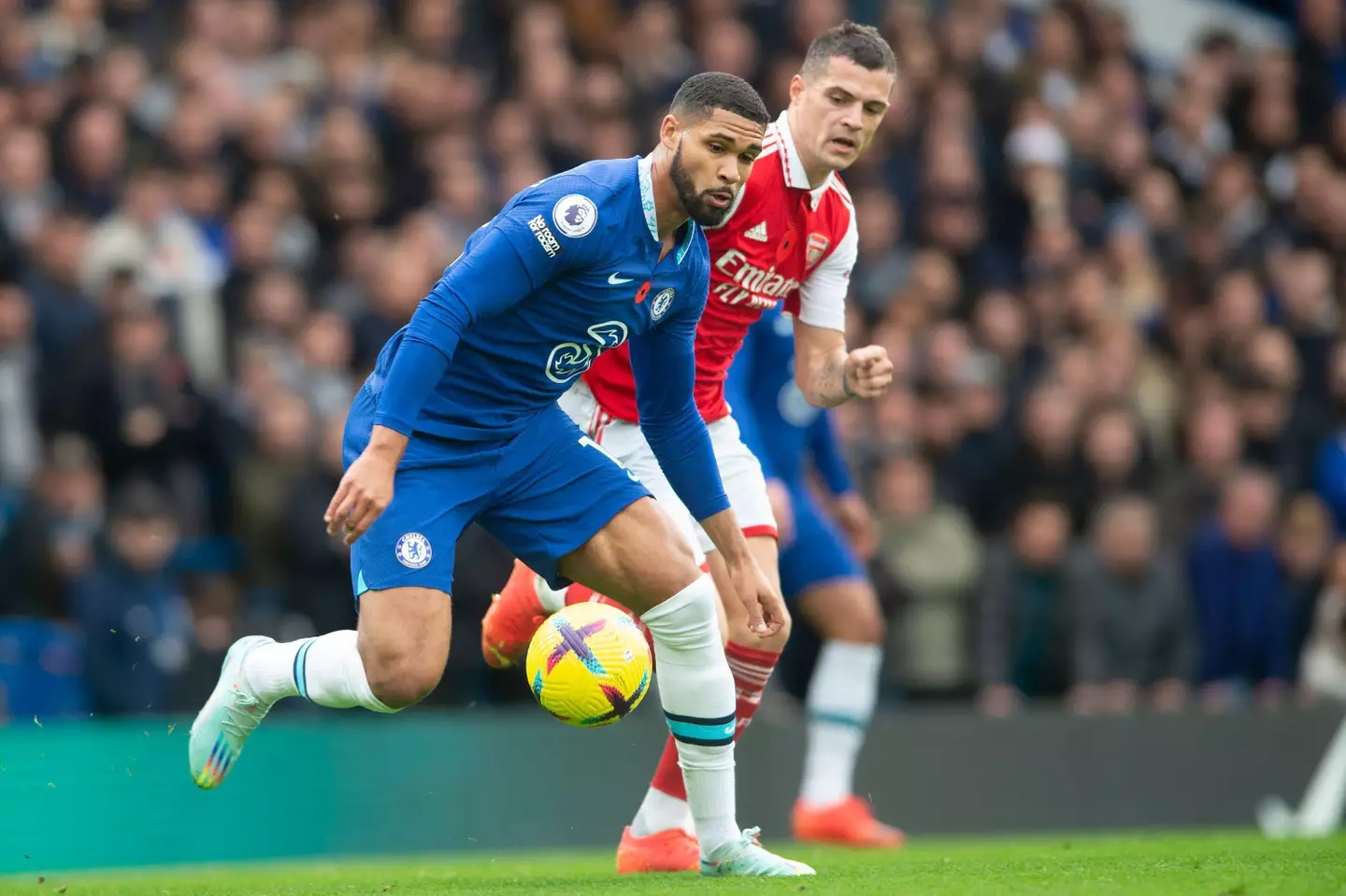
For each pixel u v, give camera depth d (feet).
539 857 89.45
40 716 96.43
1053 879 51.03
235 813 92.38
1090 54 168.66
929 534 113.80
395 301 118.11
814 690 91.25
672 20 151.23
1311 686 118.32
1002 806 105.19
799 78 63.87
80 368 109.91
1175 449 139.33
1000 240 151.02
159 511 99.40
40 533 101.76
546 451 55.52
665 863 65.10
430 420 54.08
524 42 142.72
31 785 87.92
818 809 89.92
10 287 115.55
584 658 53.67
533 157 133.90
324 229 125.70
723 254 63.77
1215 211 162.91
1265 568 119.75
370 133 132.05
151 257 118.11
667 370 55.21
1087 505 125.08
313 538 106.63
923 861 64.54
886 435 120.67
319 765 94.48
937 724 104.73
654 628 54.75
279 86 132.98
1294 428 141.59
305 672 55.36
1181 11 190.80
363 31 138.31
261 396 111.55
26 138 119.96
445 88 134.21
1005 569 113.60
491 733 98.17
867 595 89.92
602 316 53.36
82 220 120.37
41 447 109.91
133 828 90.33
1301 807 111.34
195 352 118.32
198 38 137.18
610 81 141.28
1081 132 158.51
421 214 125.39
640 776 100.01
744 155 51.42
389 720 103.35
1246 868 55.42
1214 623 119.44
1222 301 147.33
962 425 126.11
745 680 67.97
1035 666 113.70
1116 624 112.88
